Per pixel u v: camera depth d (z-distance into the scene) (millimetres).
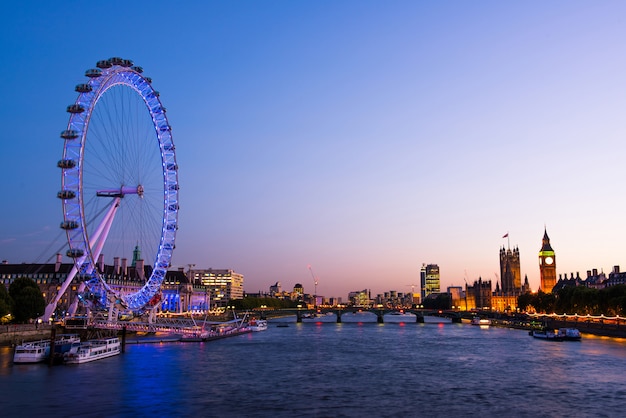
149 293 194375
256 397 105250
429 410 96250
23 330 174375
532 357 165625
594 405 100125
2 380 117438
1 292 181875
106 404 98188
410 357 168375
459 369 142000
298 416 91812
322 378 126938
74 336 181250
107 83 169250
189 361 152125
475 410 96438
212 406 97938
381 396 107188
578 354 171500
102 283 177250
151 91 190125
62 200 159875
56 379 119062
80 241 163000
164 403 99562
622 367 143000
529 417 92188
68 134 159250
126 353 168750
